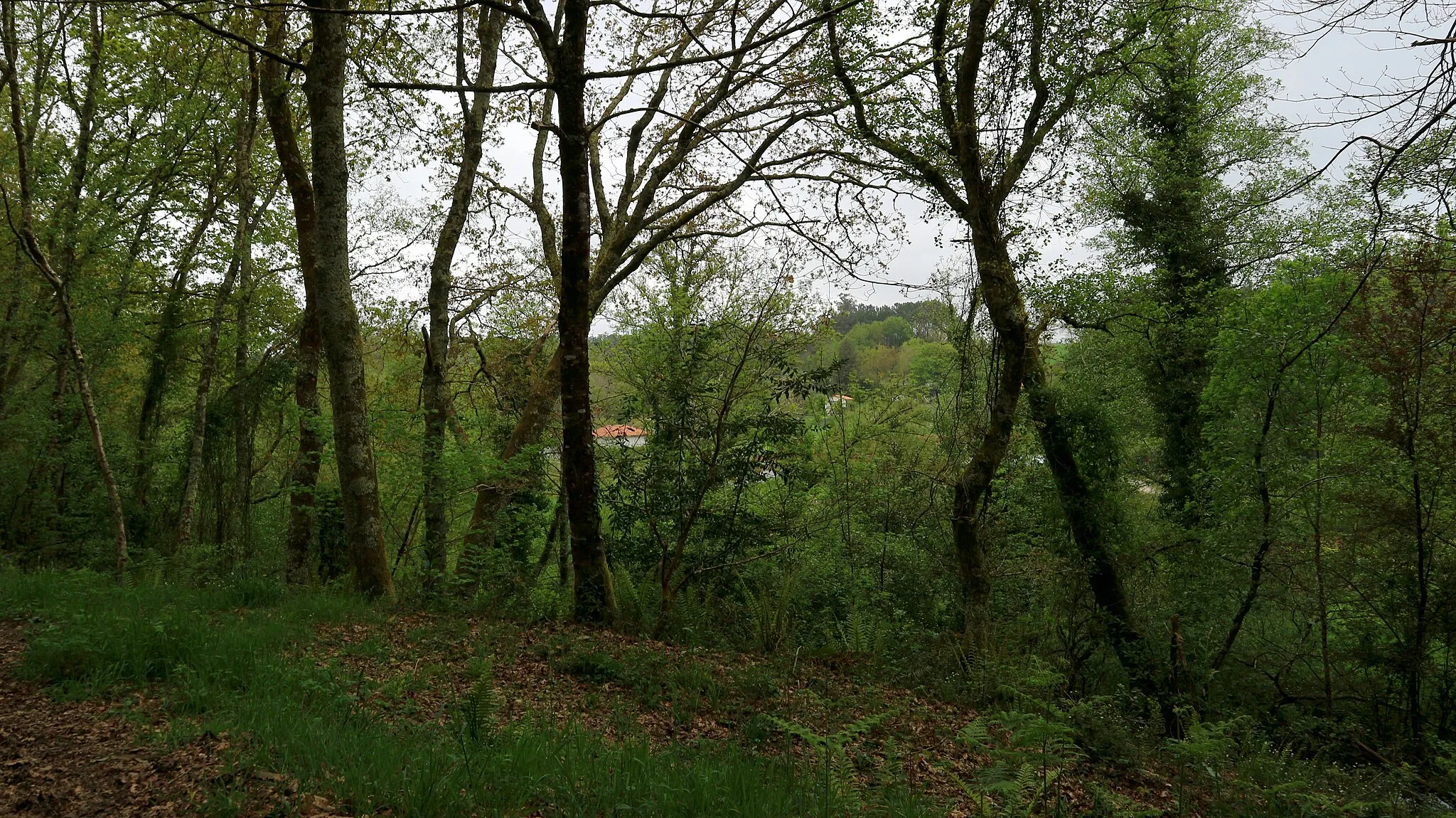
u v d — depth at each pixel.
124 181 17.27
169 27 15.58
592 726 6.86
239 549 17.31
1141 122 22.53
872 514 17.11
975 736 6.13
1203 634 13.93
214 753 4.93
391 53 13.68
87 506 17.72
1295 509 13.58
